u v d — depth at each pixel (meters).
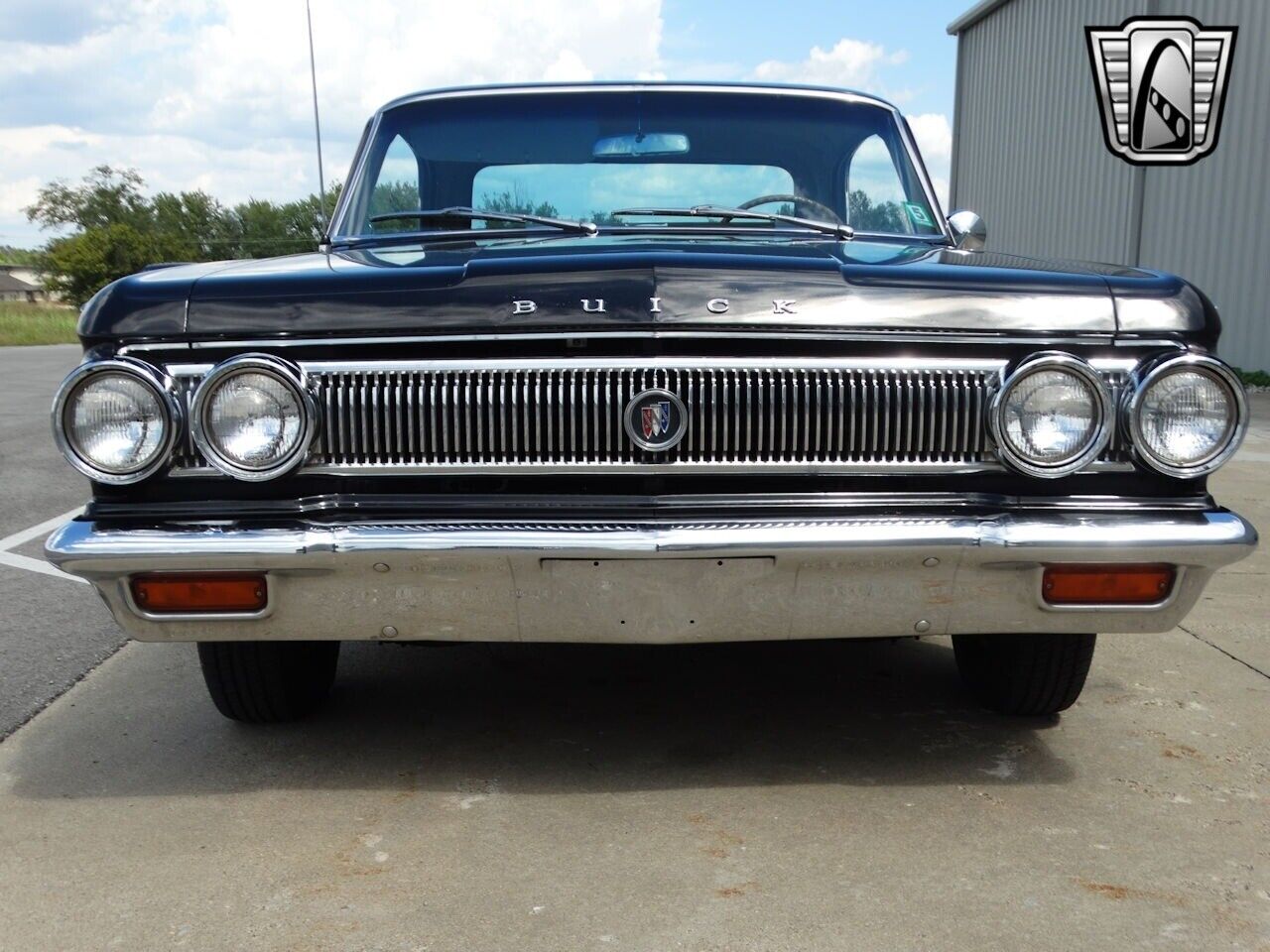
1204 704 3.59
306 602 2.68
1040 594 2.67
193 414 2.58
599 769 3.11
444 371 2.58
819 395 2.58
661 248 2.98
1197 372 2.59
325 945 2.29
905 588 2.66
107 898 2.47
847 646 4.17
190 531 2.60
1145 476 2.68
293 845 2.70
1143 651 4.14
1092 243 16.72
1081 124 17.02
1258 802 2.91
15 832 2.78
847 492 2.64
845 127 3.88
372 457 2.62
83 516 2.67
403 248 3.36
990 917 2.37
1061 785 3.00
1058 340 2.63
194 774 3.10
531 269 2.60
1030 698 3.36
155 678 3.92
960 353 2.62
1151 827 2.77
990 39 20.25
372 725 3.43
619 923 2.35
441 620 2.68
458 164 3.80
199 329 2.62
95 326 2.65
